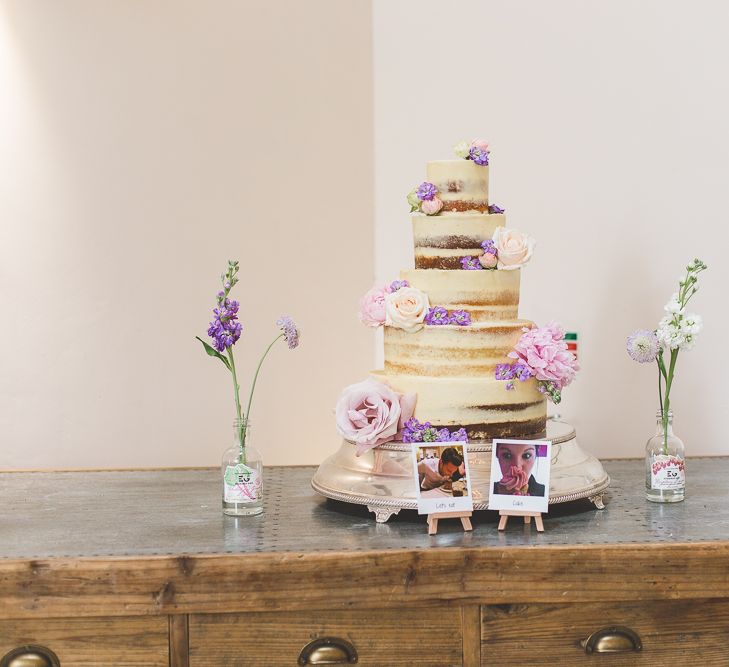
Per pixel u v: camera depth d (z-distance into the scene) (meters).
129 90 2.74
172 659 1.74
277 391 2.90
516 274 2.06
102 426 2.76
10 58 2.66
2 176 2.66
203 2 2.79
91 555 1.72
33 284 2.70
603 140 2.66
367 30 2.98
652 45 2.60
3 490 2.22
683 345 2.07
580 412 2.72
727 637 1.82
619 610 1.79
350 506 2.08
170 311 2.79
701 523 1.92
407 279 2.04
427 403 1.95
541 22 2.71
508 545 1.77
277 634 1.75
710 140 2.55
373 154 3.00
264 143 2.87
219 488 2.25
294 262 2.91
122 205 2.74
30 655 1.72
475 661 1.77
